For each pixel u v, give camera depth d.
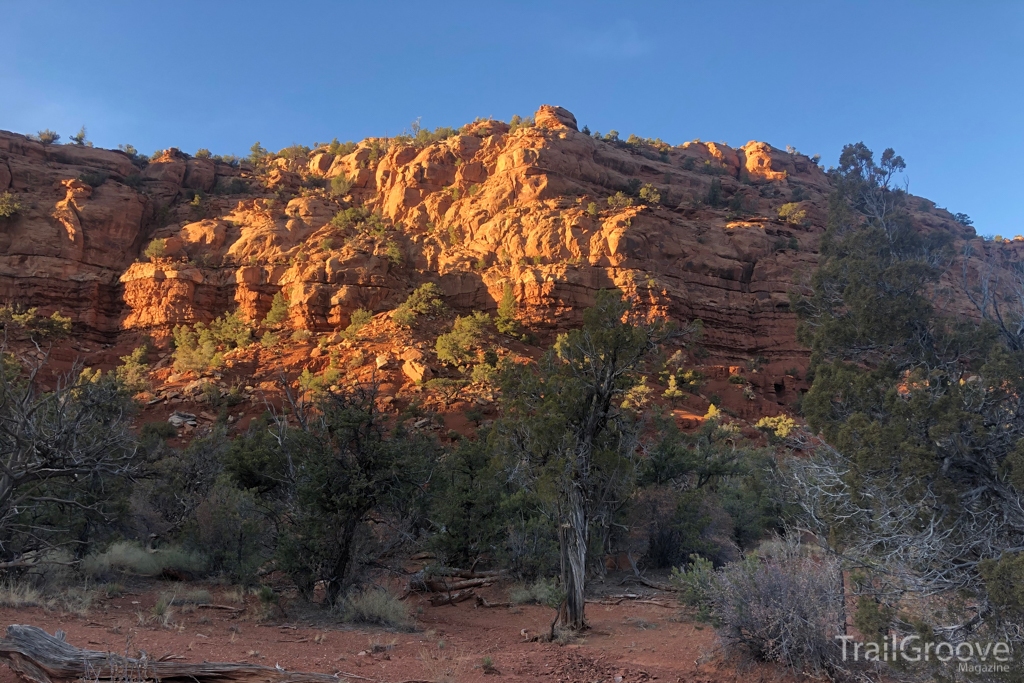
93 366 58.28
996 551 8.18
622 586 20.05
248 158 97.62
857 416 9.34
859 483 8.93
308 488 13.98
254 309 62.25
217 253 68.00
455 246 70.44
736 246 70.06
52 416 14.23
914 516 8.69
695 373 55.03
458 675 8.28
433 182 78.94
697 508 22.98
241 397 47.69
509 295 61.84
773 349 63.88
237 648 8.79
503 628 13.19
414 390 49.03
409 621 12.73
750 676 8.77
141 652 6.74
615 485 13.34
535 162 75.81
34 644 5.95
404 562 18.22
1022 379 9.18
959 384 9.65
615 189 80.69
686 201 80.56
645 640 11.80
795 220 77.75
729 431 43.34
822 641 8.65
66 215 66.44
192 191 79.31
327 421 14.80
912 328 11.09
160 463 20.11
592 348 13.27
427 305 60.94
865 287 11.32
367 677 7.70
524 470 13.41
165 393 48.34
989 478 8.73
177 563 16.25
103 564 14.95
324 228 70.81
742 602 9.12
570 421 13.09
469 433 42.12
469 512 19.19
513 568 18.44
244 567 15.45
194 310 62.12
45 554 13.53
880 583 8.76
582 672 8.92
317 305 61.25
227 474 19.25
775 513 23.42
